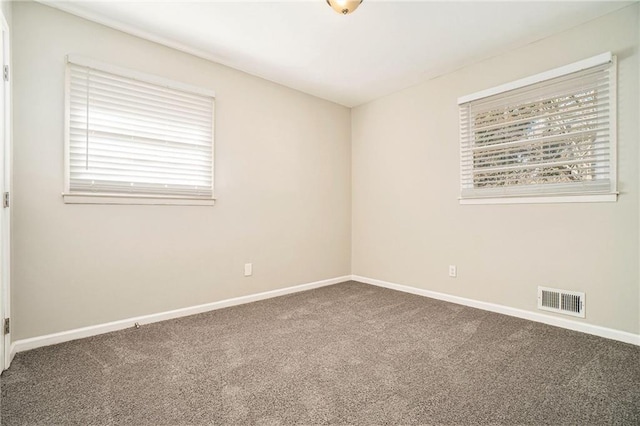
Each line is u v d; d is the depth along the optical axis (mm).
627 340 2029
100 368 1713
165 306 2510
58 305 2049
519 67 2535
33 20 1963
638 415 1302
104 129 2227
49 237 2018
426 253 3215
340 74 3066
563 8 2043
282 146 3312
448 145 3020
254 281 3074
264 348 1979
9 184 1764
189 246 2641
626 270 2047
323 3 2010
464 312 2682
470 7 2033
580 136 2219
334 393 1476
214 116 2783
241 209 2979
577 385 1531
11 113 1845
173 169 2557
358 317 2574
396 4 2004
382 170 3662
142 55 2387
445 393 1470
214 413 1327
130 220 2336
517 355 1862
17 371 1674
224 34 2371
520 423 1258
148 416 1309
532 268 2471
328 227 3771
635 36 1999
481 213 2779
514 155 2562
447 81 3029
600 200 2137
